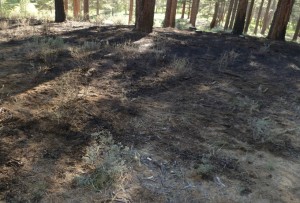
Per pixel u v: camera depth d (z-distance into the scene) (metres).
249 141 3.96
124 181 2.98
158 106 4.58
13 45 6.60
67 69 5.39
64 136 3.53
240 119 4.52
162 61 6.51
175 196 2.89
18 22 9.62
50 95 4.38
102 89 4.84
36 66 5.38
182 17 33.12
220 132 4.09
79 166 3.09
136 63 6.16
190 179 3.12
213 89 5.52
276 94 5.70
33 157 3.13
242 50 8.84
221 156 3.56
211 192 2.99
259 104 5.14
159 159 3.37
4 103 4.00
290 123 4.59
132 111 4.30
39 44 6.58
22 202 2.60
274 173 3.39
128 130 3.83
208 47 8.52
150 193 2.88
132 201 2.76
